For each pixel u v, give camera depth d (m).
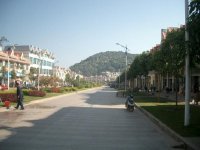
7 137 12.30
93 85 141.50
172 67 23.61
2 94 30.42
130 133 13.88
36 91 42.75
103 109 26.38
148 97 42.91
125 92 56.88
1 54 81.69
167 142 11.80
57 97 45.75
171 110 23.42
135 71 61.38
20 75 89.38
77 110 24.92
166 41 24.91
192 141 11.24
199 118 17.81
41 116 20.08
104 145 11.04
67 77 117.31
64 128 14.94
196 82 46.47
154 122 17.92
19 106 27.36
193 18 11.17
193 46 11.73
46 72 129.88
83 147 10.61
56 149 10.21
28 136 12.58
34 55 116.25
